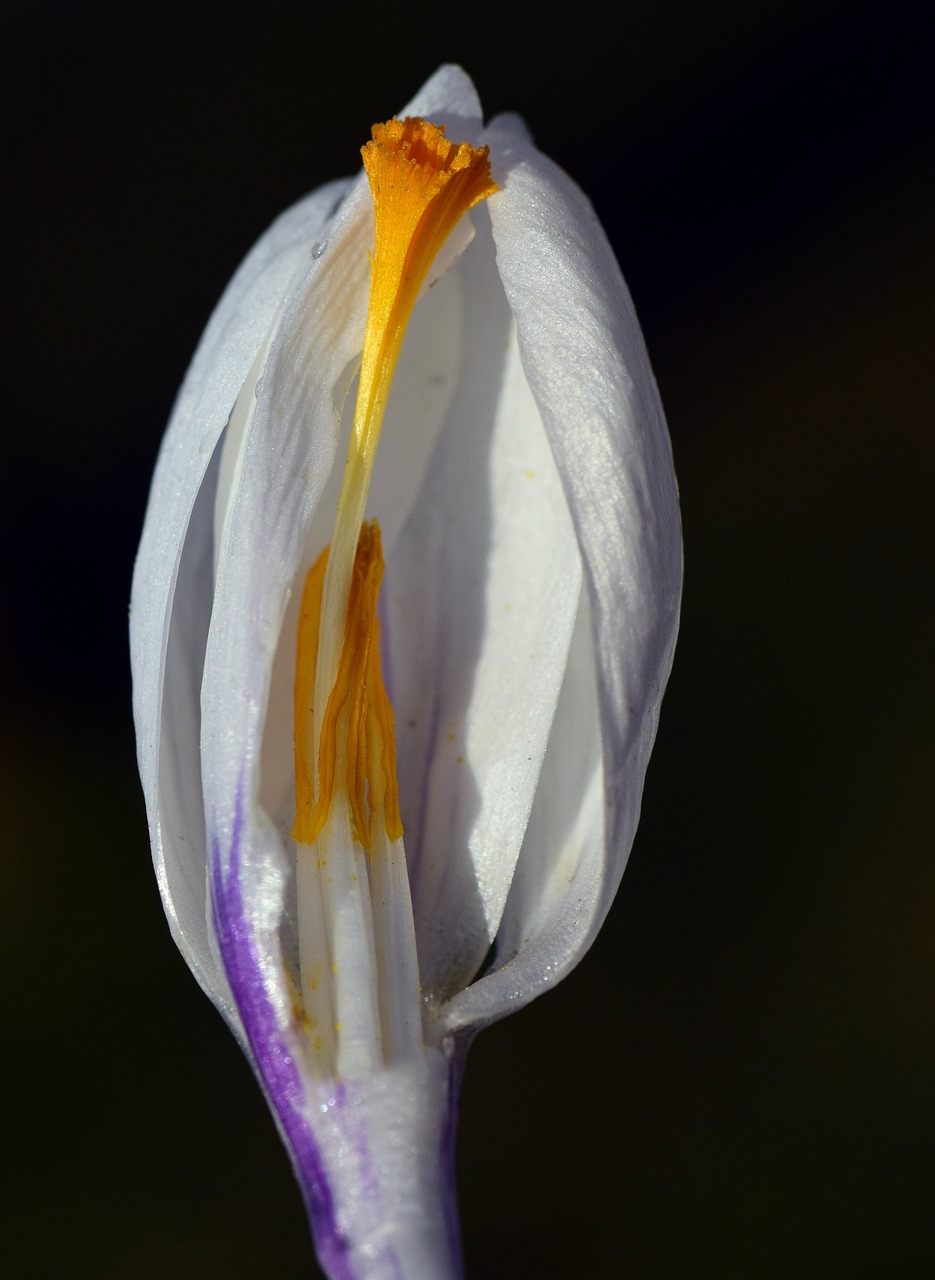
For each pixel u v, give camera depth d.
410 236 0.17
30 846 0.26
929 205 0.33
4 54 0.34
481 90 0.34
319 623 0.18
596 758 0.18
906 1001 0.26
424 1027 0.17
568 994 0.26
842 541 0.30
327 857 0.17
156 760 0.17
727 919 0.26
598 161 0.34
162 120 0.34
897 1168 0.25
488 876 0.18
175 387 0.31
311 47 0.34
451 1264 0.17
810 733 0.28
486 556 0.18
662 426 0.18
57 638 0.29
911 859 0.27
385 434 0.18
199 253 0.32
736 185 0.34
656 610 0.17
